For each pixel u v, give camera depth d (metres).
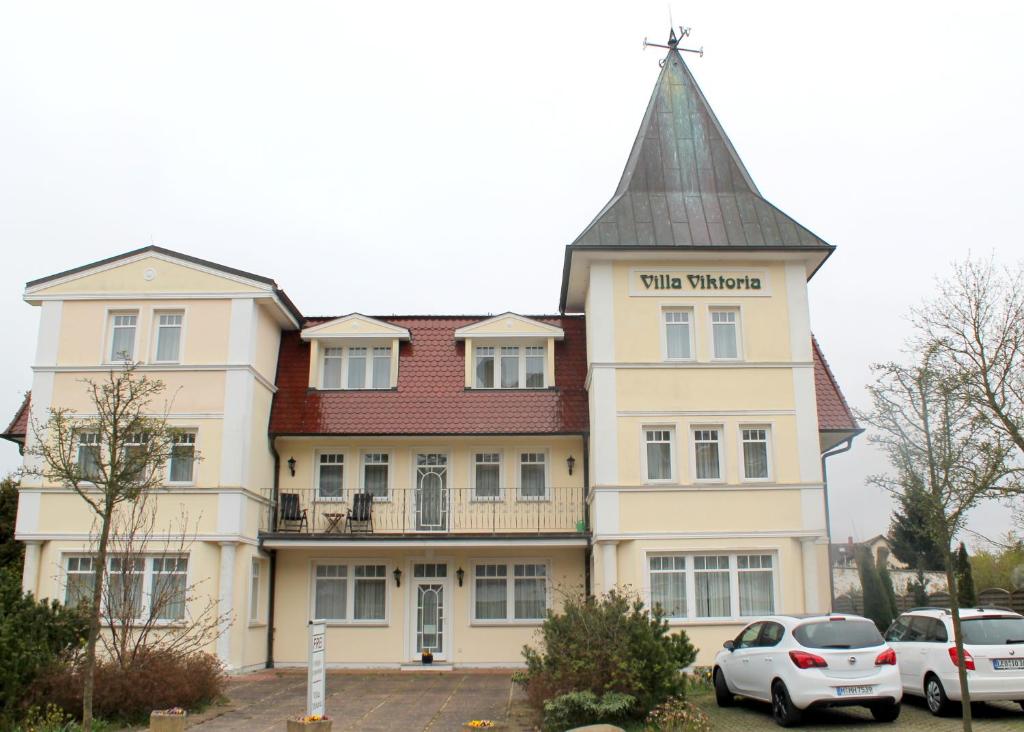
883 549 40.06
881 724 13.55
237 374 21.84
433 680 20.42
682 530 20.88
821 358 24.31
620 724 13.02
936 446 11.62
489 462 23.98
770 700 13.89
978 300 19.28
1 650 13.07
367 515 22.78
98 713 14.09
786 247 21.91
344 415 23.64
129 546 16.56
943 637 14.34
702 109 24.72
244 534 21.31
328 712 15.54
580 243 21.80
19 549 25.86
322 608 23.31
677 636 14.86
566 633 14.38
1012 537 21.59
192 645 19.23
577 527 22.94
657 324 21.91
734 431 21.42
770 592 20.88
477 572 23.47
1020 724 13.38
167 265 22.47
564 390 24.30
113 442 12.82
